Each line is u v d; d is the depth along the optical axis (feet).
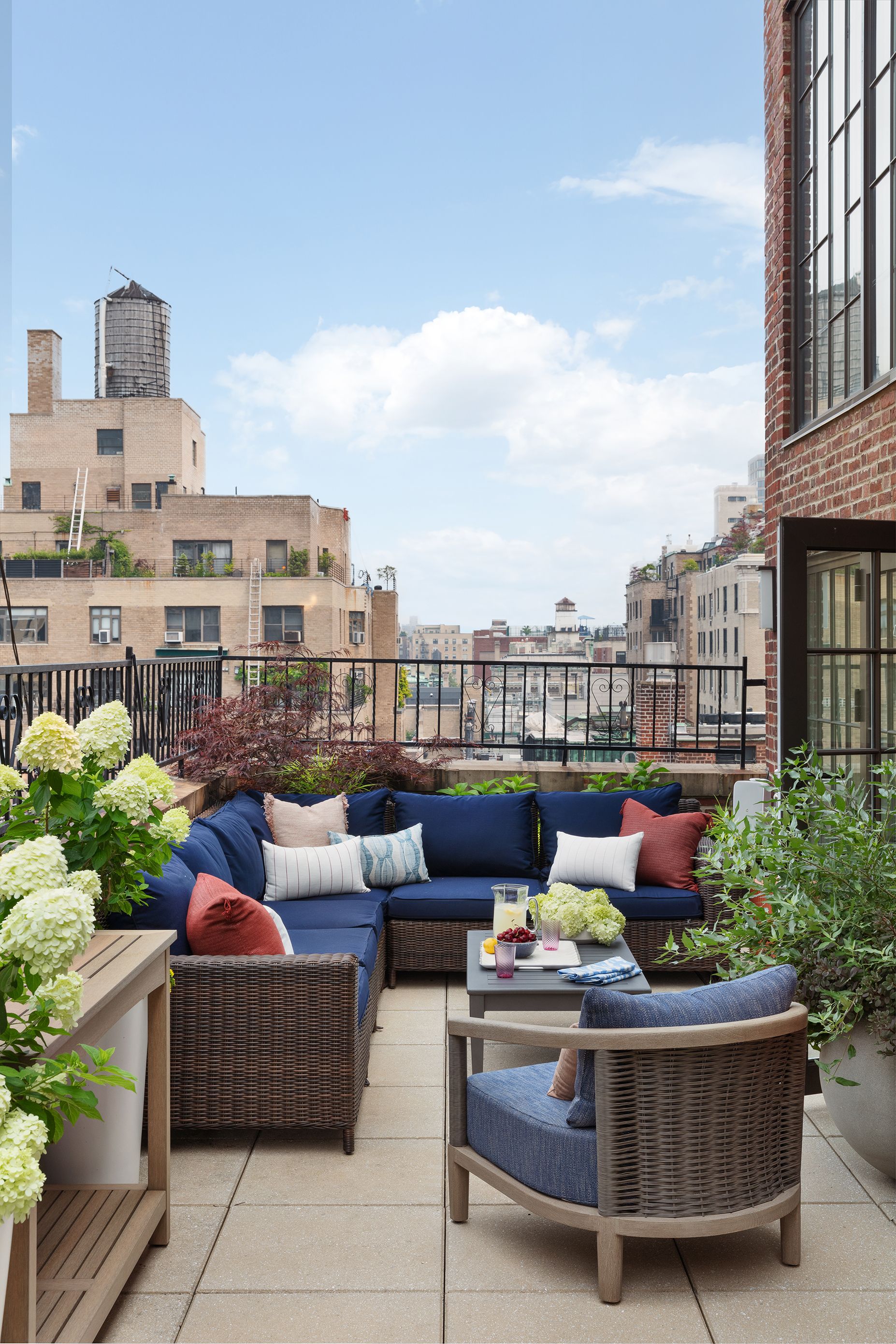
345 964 10.26
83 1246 7.52
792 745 14.55
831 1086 9.71
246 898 11.03
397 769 19.88
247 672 23.21
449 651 262.06
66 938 5.53
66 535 131.03
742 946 10.16
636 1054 7.56
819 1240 8.61
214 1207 9.11
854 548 14.44
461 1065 8.88
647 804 17.75
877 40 14.84
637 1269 8.16
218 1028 10.23
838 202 16.37
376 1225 8.80
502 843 17.33
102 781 9.27
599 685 22.79
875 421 14.57
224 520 125.49
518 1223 8.86
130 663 16.94
